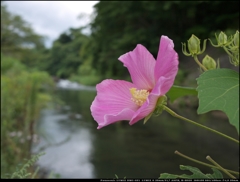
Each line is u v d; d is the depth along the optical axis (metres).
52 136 7.84
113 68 24.34
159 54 0.76
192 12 15.78
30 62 50.25
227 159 6.05
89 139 7.93
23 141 5.07
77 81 45.94
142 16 19.34
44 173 5.15
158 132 8.70
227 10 15.70
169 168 5.68
